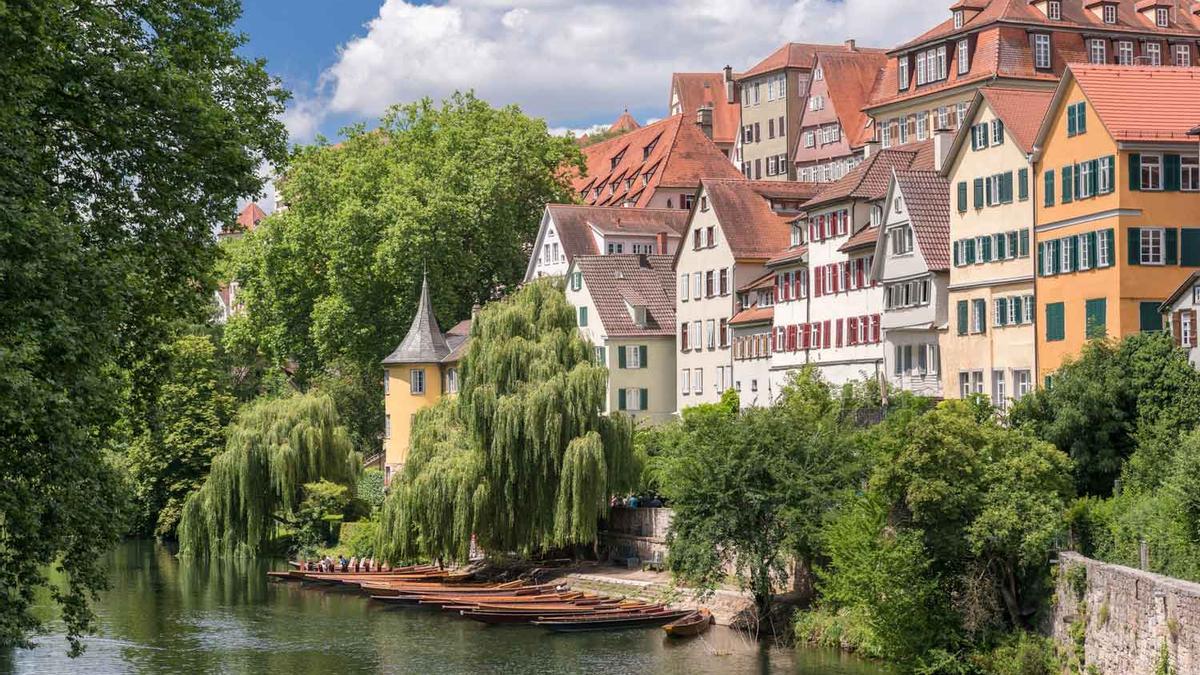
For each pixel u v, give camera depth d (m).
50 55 36.72
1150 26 108.12
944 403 58.03
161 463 108.56
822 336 90.50
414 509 78.62
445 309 119.44
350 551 91.25
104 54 40.41
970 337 75.06
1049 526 51.81
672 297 113.69
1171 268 64.38
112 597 78.31
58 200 38.34
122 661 60.47
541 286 81.62
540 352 78.25
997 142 72.94
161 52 41.00
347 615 72.56
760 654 59.78
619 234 120.88
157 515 111.25
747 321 99.88
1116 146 64.00
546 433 75.94
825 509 62.22
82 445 34.34
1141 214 64.19
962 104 106.88
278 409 94.06
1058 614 50.31
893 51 114.62
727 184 106.75
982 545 52.69
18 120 34.41
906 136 113.81
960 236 75.94
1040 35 104.81
